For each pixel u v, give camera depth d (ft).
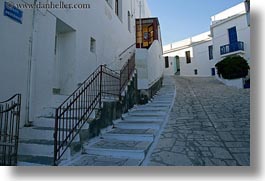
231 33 70.49
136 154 15.24
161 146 16.84
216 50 74.43
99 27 31.24
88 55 27.14
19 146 15.08
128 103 27.50
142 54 33.17
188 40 99.19
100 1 32.19
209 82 55.31
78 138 16.11
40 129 16.20
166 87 46.11
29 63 17.43
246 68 49.06
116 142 17.90
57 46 24.71
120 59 40.24
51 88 19.99
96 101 20.21
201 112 25.72
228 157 14.39
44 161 13.70
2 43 15.08
